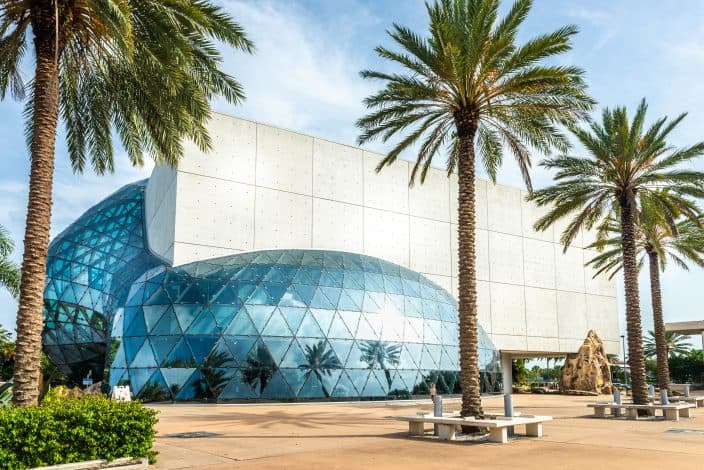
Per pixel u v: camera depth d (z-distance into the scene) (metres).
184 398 26.05
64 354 39.84
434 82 19.22
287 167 37.19
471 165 18.83
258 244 35.16
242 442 14.15
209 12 15.09
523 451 12.78
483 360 38.59
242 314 28.75
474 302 17.73
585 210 27.81
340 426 17.86
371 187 40.84
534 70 17.86
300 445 13.64
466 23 18.44
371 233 40.22
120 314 30.84
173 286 29.80
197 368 26.70
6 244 24.77
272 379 27.38
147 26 14.23
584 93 19.12
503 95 19.34
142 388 26.52
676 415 21.59
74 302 38.88
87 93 16.31
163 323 28.27
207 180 33.97
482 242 46.25
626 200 26.00
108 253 40.34
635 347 24.48
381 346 31.11
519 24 18.33
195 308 28.61
